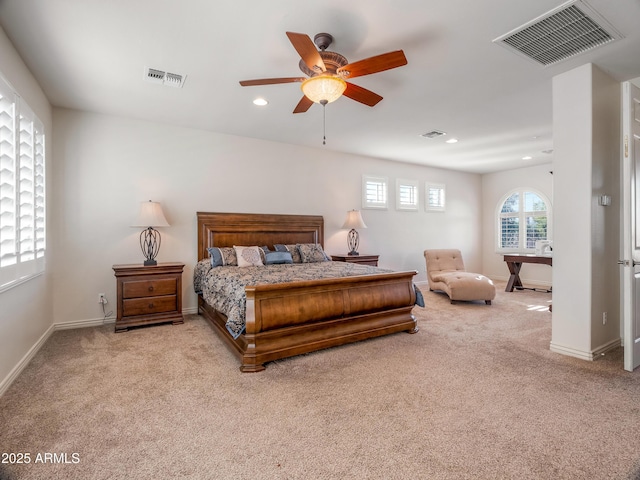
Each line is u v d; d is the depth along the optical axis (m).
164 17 2.18
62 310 3.79
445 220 7.34
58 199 3.76
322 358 2.86
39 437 1.76
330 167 5.78
